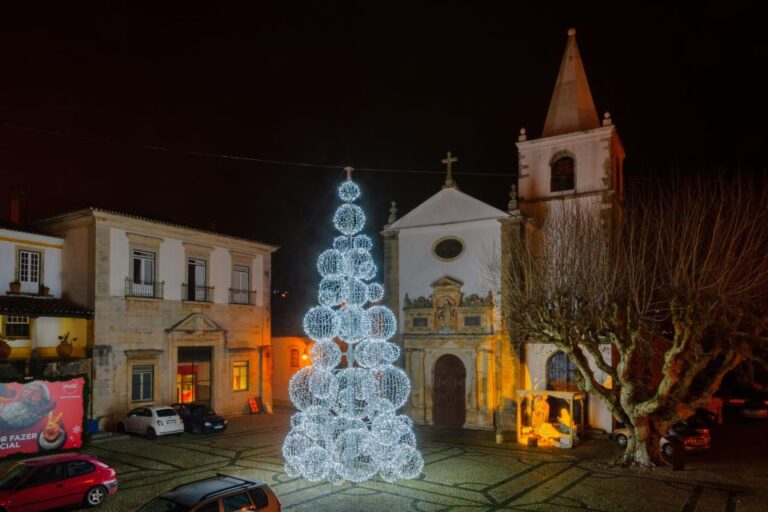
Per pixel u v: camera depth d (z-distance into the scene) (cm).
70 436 2297
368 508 1550
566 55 3359
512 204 2939
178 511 1045
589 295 2095
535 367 2877
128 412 2745
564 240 2255
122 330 2769
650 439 2056
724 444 2491
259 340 3519
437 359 3062
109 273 2739
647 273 2080
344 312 1958
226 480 1187
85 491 1498
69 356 2555
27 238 2714
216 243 3284
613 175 3145
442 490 1733
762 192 1945
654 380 2880
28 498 1388
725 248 1912
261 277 3578
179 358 3059
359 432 1844
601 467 2028
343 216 1978
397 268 3225
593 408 2712
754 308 1998
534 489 1744
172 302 3011
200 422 2667
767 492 1702
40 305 2561
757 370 3716
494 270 2931
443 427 2973
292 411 3569
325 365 2041
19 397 2178
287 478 1864
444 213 3127
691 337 1931
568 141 3142
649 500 1623
